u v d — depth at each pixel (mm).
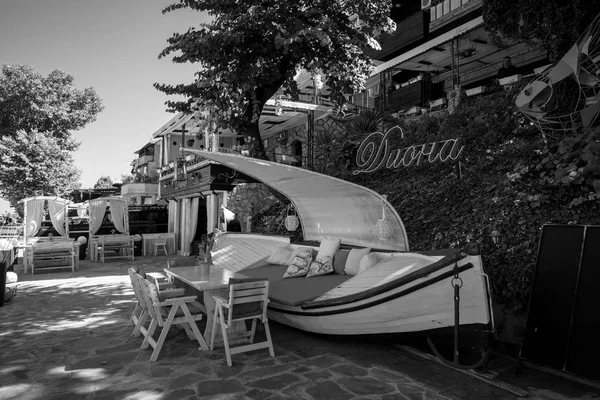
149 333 5246
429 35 12719
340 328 5242
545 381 4207
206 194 15797
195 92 7895
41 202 16828
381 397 3834
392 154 7891
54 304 8266
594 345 3805
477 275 4113
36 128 26594
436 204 8102
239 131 8500
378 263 5902
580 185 5672
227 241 10391
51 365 4750
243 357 4988
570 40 6469
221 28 7246
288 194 8367
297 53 7375
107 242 16531
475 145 8391
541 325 4250
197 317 5312
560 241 4367
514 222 6113
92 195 32094
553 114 6523
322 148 12906
